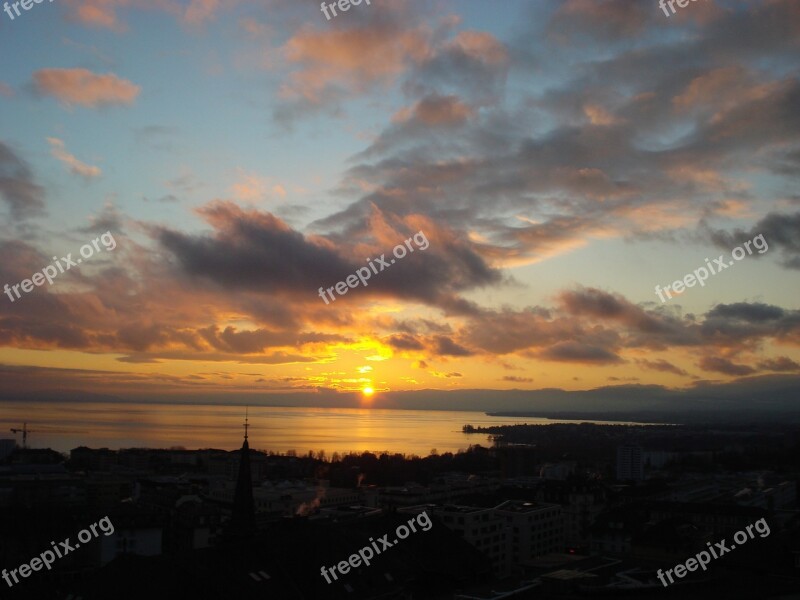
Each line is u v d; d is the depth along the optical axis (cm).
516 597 11050
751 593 11338
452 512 17150
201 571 9169
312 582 9950
